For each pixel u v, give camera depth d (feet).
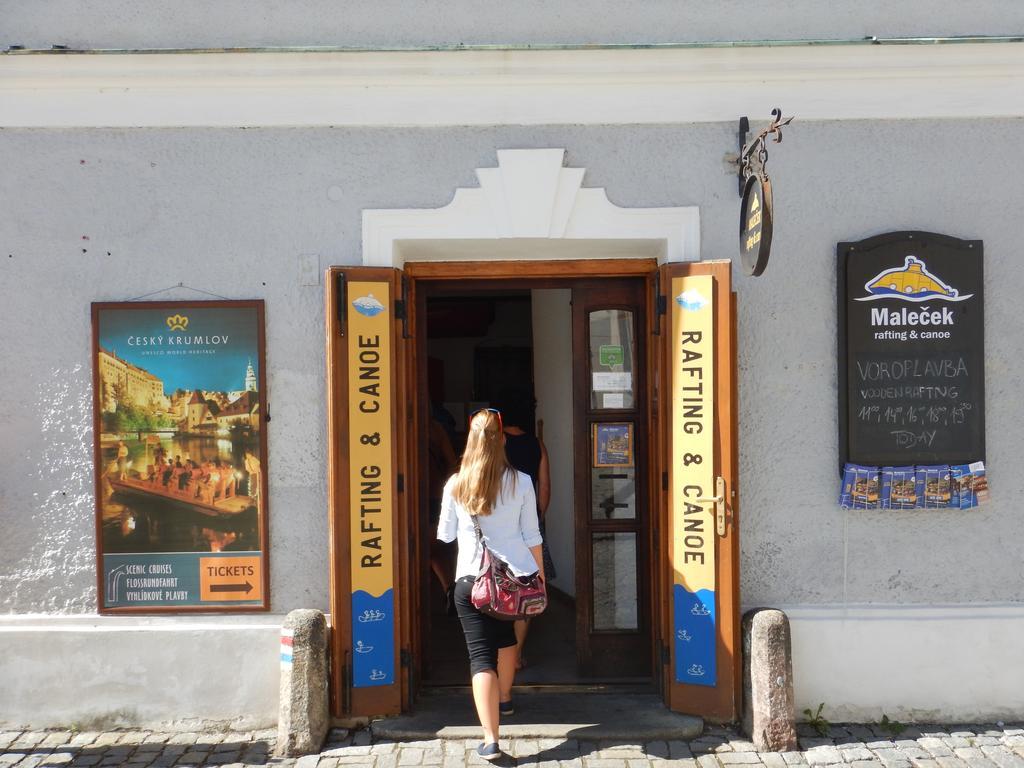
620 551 17.12
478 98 15.26
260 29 15.37
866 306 15.23
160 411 15.33
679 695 15.19
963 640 15.33
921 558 15.49
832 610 15.46
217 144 15.38
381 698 15.12
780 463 15.48
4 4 15.30
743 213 14.37
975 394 15.24
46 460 15.46
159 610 15.34
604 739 14.61
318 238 15.40
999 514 15.46
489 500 13.62
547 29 15.37
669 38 15.37
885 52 15.01
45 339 15.40
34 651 15.33
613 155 15.38
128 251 15.40
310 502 15.44
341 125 15.34
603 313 17.03
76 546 15.47
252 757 14.28
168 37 15.34
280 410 15.44
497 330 28.17
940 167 15.42
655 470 16.17
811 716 15.37
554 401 23.06
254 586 15.37
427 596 17.21
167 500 15.34
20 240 15.38
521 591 13.52
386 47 14.90
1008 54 14.97
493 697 13.85
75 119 15.28
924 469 15.23
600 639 17.03
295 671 14.33
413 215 15.31
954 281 15.24
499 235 15.31
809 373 15.46
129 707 15.34
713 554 14.80
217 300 15.35
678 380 14.96
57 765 14.05
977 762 13.87
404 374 15.47
